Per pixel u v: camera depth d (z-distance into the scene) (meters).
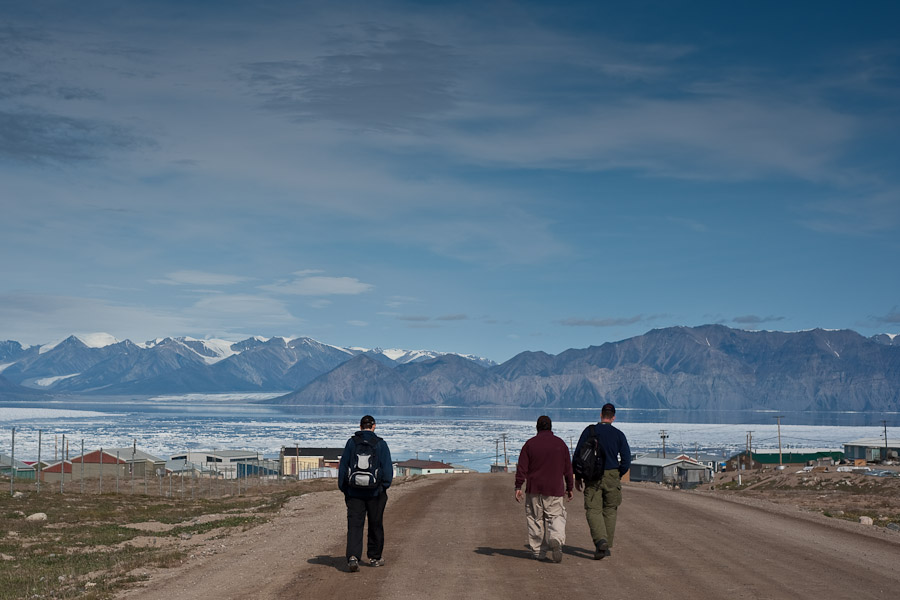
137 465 100.19
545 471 13.68
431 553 14.83
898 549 15.88
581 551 14.91
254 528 21.95
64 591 12.56
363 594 11.29
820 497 45.50
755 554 14.59
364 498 13.16
